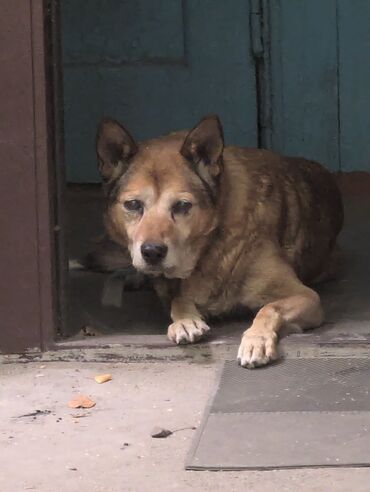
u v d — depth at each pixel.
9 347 7.75
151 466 5.93
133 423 6.54
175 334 7.61
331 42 12.37
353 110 12.49
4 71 7.47
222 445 6.10
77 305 8.87
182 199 7.53
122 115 12.73
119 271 9.46
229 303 8.16
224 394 6.88
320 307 7.98
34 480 5.82
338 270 9.79
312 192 9.09
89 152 12.77
